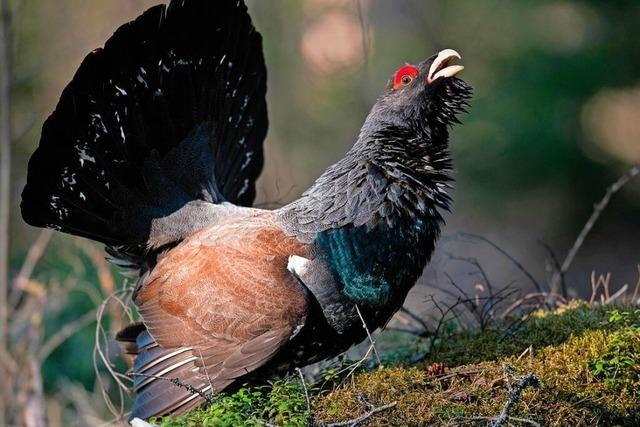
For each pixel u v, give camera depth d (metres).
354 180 9.76
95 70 10.18
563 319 10.33
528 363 9.28
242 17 11.22
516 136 26.67
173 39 10.59
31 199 10.38
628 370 9.15
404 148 10.04
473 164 27.12
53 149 10.25
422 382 9.12
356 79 25.44
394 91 10.26
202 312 9.58
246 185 12.41
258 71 11.77
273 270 9.47
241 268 9.55
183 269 9.88
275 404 8.77
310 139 25.33
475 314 11.17
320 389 9.41
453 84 10.25
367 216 9.61
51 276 16.22
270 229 9.79
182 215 10.81
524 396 8.71
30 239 19.47
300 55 25.33
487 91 27.00
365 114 25.61
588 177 27.34
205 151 11.12
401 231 9.67
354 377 9.39
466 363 9.81
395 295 9.77
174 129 10.84
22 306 16.06
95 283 15.57
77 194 10.53
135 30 10.29
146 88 10.55
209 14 10.85
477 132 26.84
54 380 14.83
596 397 8.87
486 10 27.67
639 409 8.91
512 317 11.07
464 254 26.69
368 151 9.98
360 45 25.22
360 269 9.52
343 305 9.52
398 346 11.44
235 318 9.41
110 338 14.02
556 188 27.44
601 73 26.72
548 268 13.37
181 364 9.60
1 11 14.12
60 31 22.97
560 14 27.44
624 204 27.83
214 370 9.42
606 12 27.25
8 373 12.96
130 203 10.74
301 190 23.33
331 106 25.50
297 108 25.28
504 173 27.11
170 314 9.81
